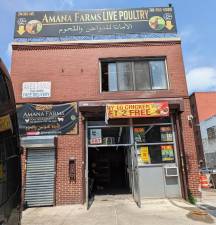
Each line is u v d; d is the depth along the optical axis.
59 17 13.30
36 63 12.63
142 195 11.55
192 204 10.66
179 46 13.01
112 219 8.72
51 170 11.45
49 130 11.84
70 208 10.58
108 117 11.41
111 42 12.95
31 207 11.01
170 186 11.67
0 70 3.36
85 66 12.66
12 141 3.57
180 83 12.49
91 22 13.27
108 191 14.83
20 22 13.18
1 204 2.95
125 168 16.58
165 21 13.39
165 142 12.01
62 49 12.84
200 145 45.38
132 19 13.37
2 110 3.22
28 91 12.24
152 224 8.02
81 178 11.41
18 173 3.77
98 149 18.59
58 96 12.23
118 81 12.63
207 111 48.09
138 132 12.02
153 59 12.95
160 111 11.53
